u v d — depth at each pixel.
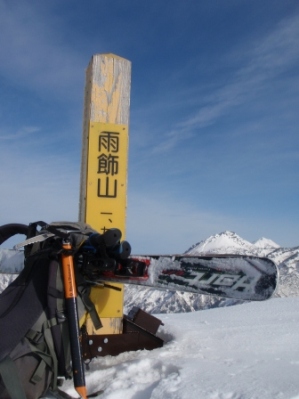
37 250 2.20
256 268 2.25
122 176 3.19
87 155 3.16
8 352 1.84
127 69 3.27
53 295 1.96
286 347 2.77
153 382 2.22
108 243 2.08
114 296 3.03
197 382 2.00
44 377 1.93
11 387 1.79
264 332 3.29
